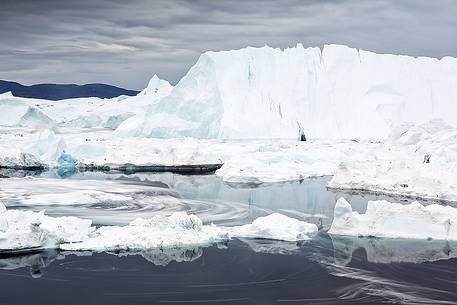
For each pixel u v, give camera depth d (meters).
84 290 18.03
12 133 91.81
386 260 21.36
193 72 90.19
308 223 26.52
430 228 24.69
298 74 95.38
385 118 89.62
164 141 73.12
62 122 142.62
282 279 19.20
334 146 66.06
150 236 23.28
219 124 85.50
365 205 33.22
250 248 23.14
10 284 18.50
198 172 52.19
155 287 18.36
